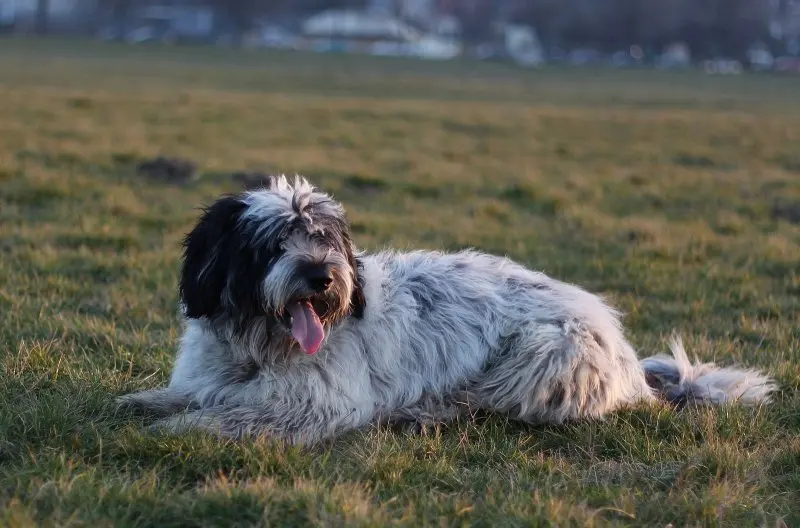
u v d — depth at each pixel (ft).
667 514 15.16
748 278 33.06
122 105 86.94
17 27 346.54
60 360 20.76
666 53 360.89
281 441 17.02
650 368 22.43
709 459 17.31
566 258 35.45
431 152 66.90
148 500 14.44
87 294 28.12
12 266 30.04
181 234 36.81
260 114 86.99
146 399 18.95
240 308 17.81
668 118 103.50
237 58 226.17
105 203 40.57
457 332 20.10
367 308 19.15
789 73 281.95
